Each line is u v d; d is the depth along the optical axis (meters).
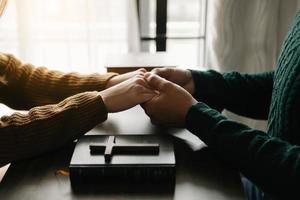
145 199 0.75
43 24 1.88
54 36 1.90
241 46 1.87
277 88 1.00
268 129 1.05
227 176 0.82
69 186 0.79
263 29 1.83
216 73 1.21
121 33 1.94
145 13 2.01
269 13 1.81
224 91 1.18
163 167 0.79
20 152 0.89
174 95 0.96
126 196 0.76
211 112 0.89
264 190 0.79
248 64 1.91
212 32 1.87
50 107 0.96
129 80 1.08
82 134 0.96
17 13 1.83
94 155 0.84
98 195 0.76
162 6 1.99
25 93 1.23
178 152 0.91
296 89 0.90
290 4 1.84
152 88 1.03
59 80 1.23
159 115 0.98
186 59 1.90
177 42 2.08
